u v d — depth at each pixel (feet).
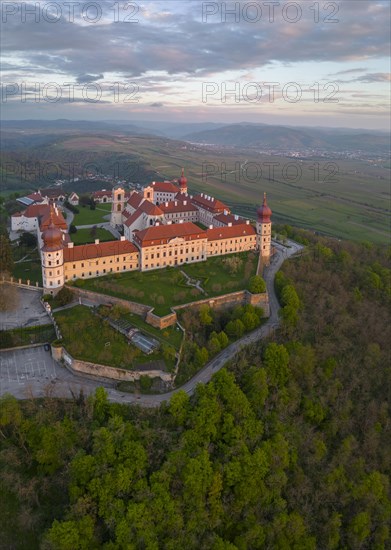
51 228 596.29
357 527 428.97
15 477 375.25
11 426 408.67
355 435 517.96
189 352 520.01
